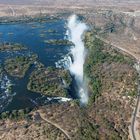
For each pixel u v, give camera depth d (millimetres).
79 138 175875
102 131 181625
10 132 186375
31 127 189625
